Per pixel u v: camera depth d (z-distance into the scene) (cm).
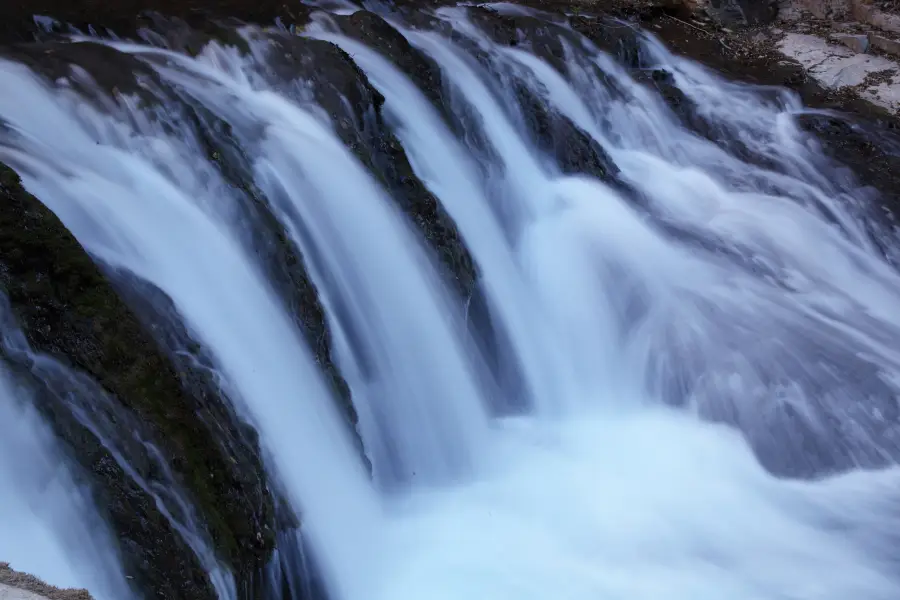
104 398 602
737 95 1453
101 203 723
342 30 1116
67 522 546
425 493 849
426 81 1116
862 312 1130
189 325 699
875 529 874
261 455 688
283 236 822
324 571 711
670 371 1020
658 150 1326
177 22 1027
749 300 1092
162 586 559
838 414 991
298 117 938
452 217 1003
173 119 844
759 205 1255
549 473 893
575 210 1134
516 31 1338
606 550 812
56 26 976
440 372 900
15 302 601
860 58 1577
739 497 898
